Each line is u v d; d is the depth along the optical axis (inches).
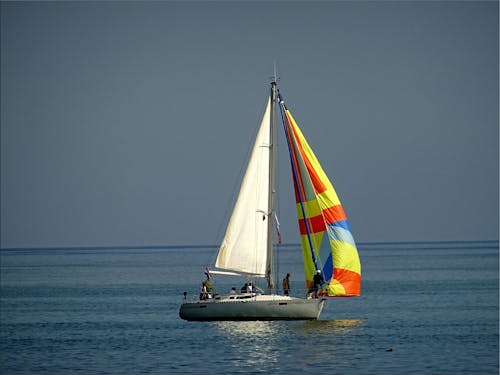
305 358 6220.5
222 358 6220.5
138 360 6245.1
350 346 6742.1
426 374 5693.9
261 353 6397.6
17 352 6786.4
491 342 7047.2
